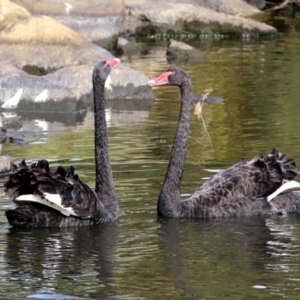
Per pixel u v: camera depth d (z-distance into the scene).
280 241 10.45
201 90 21.98
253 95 21.23
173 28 33.38
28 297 8.54
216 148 15.65
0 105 20.61
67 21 29.42
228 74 24.41
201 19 33.28
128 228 11.10
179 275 9.17
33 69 23.62
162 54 28.97
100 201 11.37
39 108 20.44
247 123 18.02
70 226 11.12
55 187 10.70
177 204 11.66
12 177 10.60
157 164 14.31
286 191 12.38
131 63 26.58
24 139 16.84
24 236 10.70
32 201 10.82
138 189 12.82
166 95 22.44
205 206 11.65
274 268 9.41
